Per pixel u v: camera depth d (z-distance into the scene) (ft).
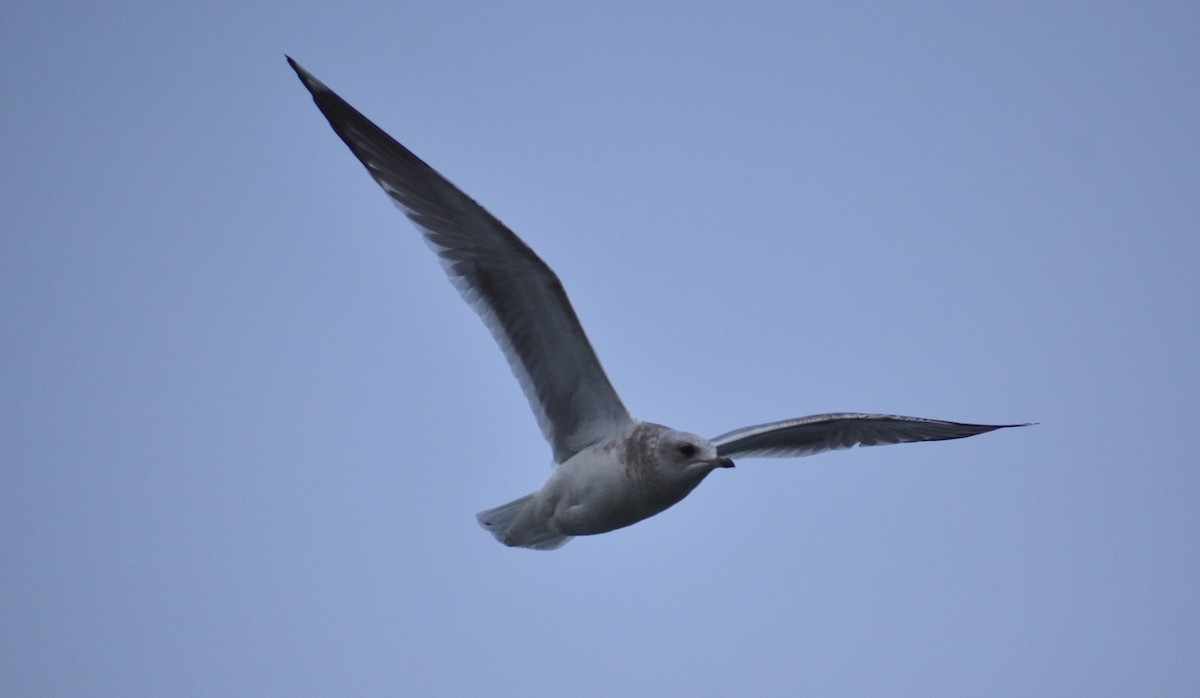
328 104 43.88
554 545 48.57
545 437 47.21
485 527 48.19
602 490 45.37
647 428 45.62
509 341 46.14
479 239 44.32
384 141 44.14
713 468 44.52
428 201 44.62
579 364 45.91
